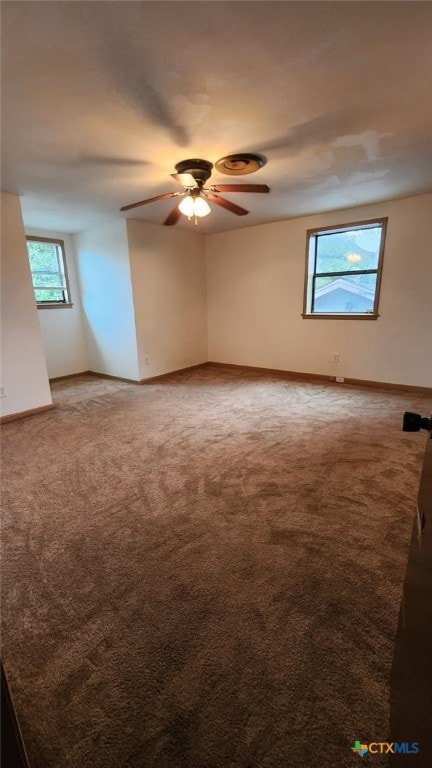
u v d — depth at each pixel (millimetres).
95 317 5414
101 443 3051
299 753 990
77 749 1014
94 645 1310
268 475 2441
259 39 1454
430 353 4102
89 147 2410
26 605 1485
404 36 1451
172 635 1337
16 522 2018
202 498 2193
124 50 1494
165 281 5199
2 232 3438
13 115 1984
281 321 5203
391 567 1622
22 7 1252
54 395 4617
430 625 643
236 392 4496
